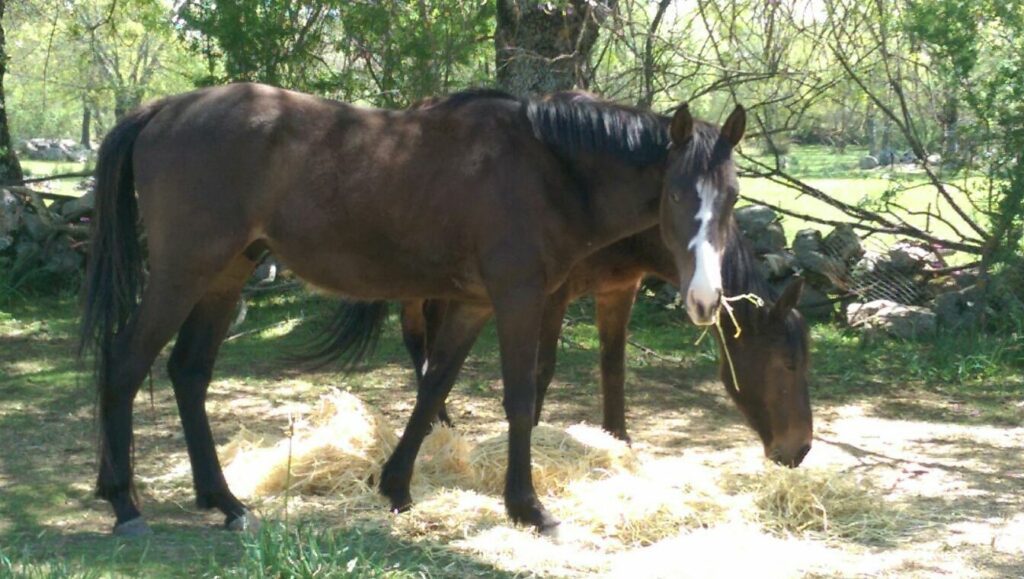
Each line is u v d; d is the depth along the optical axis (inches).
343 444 208.7
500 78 367.6
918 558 172.2
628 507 183.2
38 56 881.5
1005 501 206.8
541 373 228.2
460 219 177.9
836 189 592.1
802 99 374.6
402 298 188.5
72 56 808.9
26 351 336.2
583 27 346.3
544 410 284.5
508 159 178.4
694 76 370.9
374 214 178.5
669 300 396.2
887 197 376.2
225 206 174.9
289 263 184.1
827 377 322.3
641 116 183.0
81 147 1122.7
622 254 223.6
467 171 177.8
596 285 226.5
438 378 194.5
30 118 1120.8
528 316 178.4
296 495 201.5
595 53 400.2
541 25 362.9
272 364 330.0
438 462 212.8
